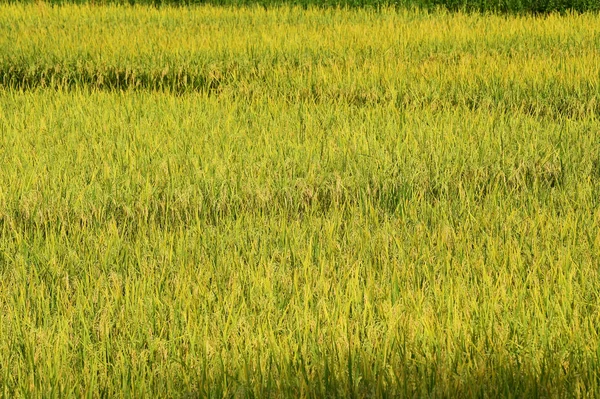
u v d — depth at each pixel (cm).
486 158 2314
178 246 1723
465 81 3262
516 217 1916
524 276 1590
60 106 2883
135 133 2516
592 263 1642
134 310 1441
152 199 2030
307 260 1609
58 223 1922
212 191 2070
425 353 1293
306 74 3494
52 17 5188
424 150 2381
